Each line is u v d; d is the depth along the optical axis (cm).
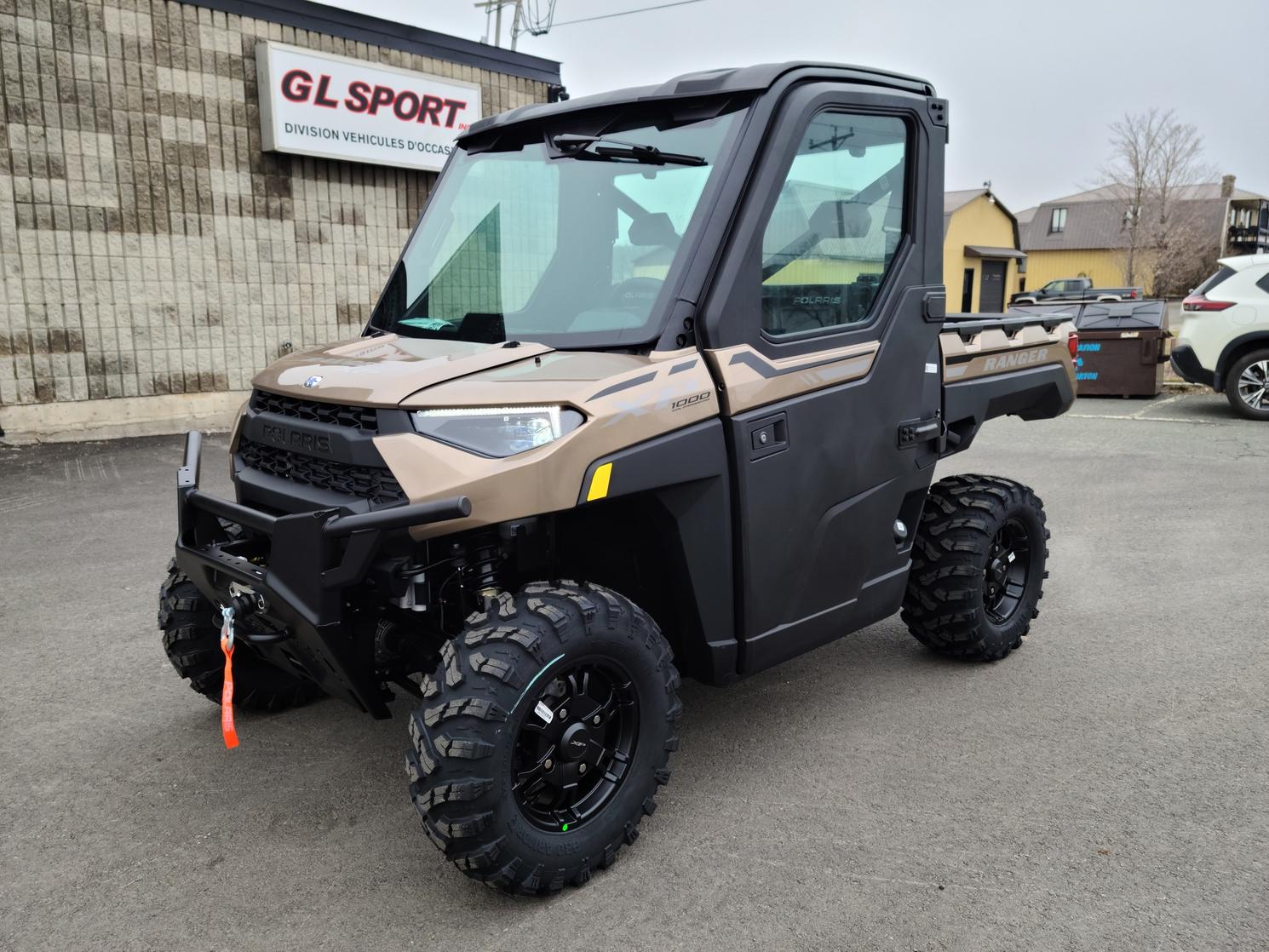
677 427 272
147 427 953
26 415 886
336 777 326
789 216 300
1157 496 731
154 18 911
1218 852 273
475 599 275
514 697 239
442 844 240
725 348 283
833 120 312
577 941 240
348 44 1048
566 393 252
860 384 327
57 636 451
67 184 881
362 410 258
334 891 262
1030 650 436
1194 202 5669
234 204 986
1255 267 1098
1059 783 315
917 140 343
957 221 4134
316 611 245
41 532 619
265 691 367
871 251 334
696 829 291
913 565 396
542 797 265
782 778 321
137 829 293
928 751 339
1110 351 1313
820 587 328
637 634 265
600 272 301
